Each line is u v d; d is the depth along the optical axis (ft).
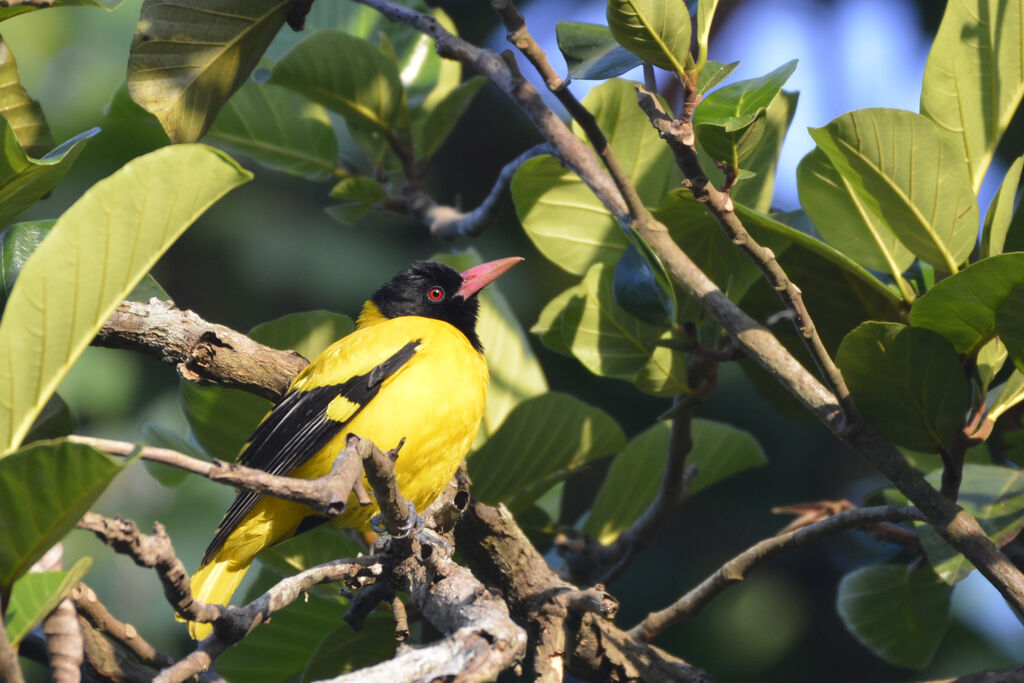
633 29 18.25
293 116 31.76
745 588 42.70
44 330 13.89
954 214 19.94
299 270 45.98
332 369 26.89
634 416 44.70
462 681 14.23
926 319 19.29
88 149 41.42
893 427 19.99
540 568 22.67
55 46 41.24
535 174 26.18
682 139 17.74
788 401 28.09
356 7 33.65
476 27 49.52
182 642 38.70
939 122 21.34
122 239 14.10
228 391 27.27
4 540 13.37
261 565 27.96
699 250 25.52
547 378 44.93
